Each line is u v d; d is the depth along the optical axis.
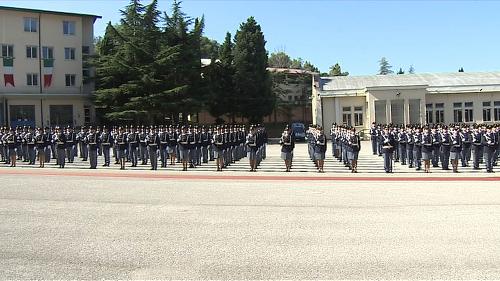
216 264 6.96
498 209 10.91
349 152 21.20
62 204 12.00
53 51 52.47
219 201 12.41
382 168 22.67
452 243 7.93
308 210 11.05
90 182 16.75
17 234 8.83
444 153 21.59
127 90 47.91
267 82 60.00
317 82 57.62
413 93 50.44
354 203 12.00
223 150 23.03
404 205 11.61
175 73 50.06
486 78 56.22
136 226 9.43
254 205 11.78
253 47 58.91
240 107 58.50
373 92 50.72
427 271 6.53
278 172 20.64
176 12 52.97
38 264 7.03
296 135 54.59
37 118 50.94
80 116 53.09
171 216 10.42
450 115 52.69
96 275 6.54
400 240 8.17
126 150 25.16
